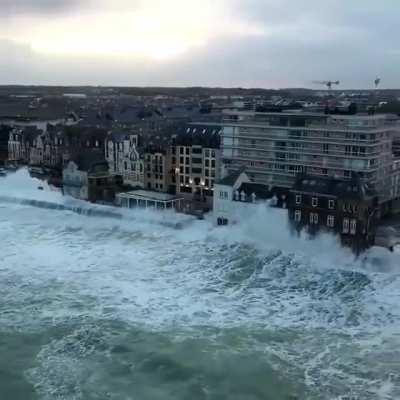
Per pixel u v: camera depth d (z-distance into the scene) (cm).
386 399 5938
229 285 9256
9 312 8069
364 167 12850
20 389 6166
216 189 12419
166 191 15512
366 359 6769
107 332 7488
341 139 13050
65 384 6278
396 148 16238
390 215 13712
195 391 6188
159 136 16138
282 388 6206
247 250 10938
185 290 9012
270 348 7081
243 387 6250
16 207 14862
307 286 9188
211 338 7356
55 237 12088
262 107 16262
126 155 16250
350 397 5988
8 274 9662
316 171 13538
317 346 7125
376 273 9612
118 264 10262
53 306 8300
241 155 14538
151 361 6775
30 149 19950
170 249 11131
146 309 8244
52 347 7088
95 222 13275
